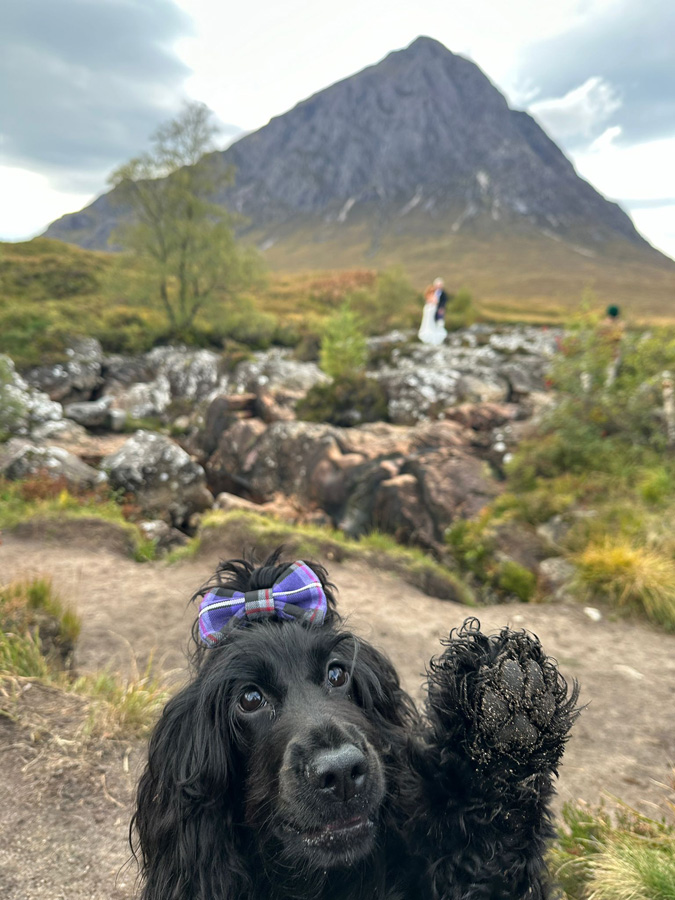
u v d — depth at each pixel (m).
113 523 2.62
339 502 3.29
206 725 0.45
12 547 2.37
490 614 1.91
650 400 2.89
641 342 2.99
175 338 8.22
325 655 0.47
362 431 4.01
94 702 1.01
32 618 1.18
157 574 2.15
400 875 0.47
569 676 1.46
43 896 0.66
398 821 0.47
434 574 2.22
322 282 14.83
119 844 0.74
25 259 11.89
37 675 1.07
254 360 6.81
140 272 8.64
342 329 5.72
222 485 4.20
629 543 2.15
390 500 2.99
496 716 0.41
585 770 1.08
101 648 1.55
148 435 3.77
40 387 5.99
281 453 3.88
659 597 1.84
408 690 1.37
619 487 2.56
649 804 0.96
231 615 0.50
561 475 2.79
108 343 7.40
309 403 4.83
